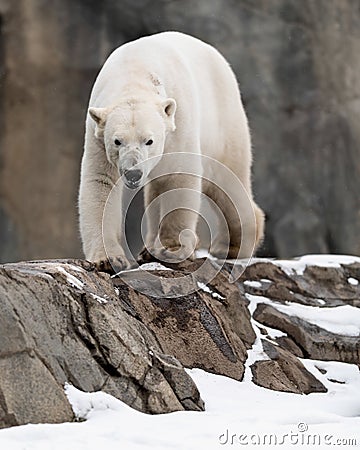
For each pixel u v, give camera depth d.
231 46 24.09
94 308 8.05
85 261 9.16
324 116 24.42
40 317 7.62
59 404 7.29
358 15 24.91
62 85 24.19
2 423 6.94
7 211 24.09
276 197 24.17
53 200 24.28
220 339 9.64
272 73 24.27
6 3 23.81
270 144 24.17
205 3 24.06
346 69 24.64
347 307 12.11
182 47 10.92
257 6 24.30
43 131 24.19
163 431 7.07
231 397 8.87
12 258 24.11
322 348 11.16
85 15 24.17
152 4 24.05
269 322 11.13
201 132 10.82
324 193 24.44
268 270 12.08
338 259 12.95
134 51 10.07
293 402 9.00
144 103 9.44
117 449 6.52
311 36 24.44
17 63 23.94
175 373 8.20
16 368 7.18
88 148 9.74
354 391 10.09
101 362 7.86
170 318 9.45
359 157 24.66
